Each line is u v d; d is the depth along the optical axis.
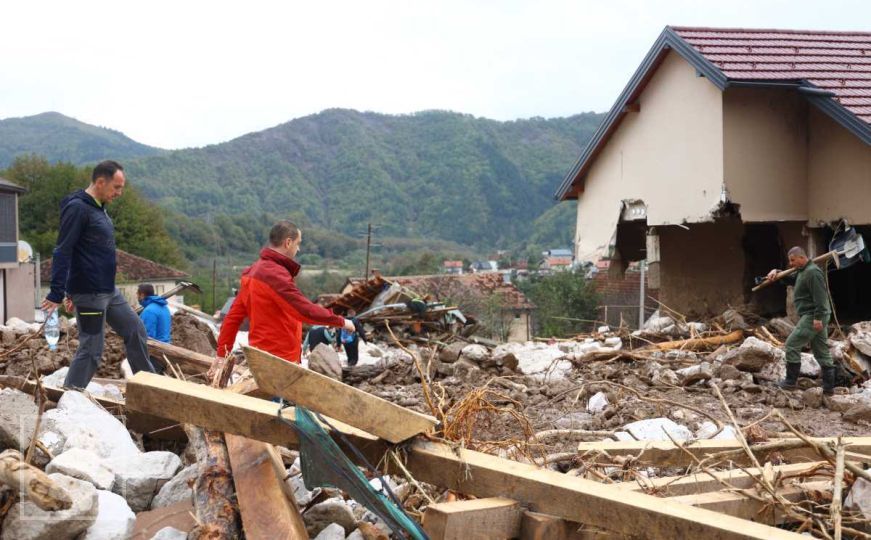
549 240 119.38
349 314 19.52
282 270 5.75
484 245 155.50
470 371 10.89
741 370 10.66
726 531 3.32
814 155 14.41
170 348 9.07
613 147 17.09
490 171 171.75
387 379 11.45
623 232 18.81
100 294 6.71
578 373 11.24
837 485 3.98
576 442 6.72
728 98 14.16
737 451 4.86
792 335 9.85
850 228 13.86
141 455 5.12
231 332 6.09
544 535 3.58
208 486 4.03
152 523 4.30
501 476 3.75
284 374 3.64
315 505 4.36
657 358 11.96
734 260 16.55
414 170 181.50
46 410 5.56
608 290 31.31
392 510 3.64
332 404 3.71
